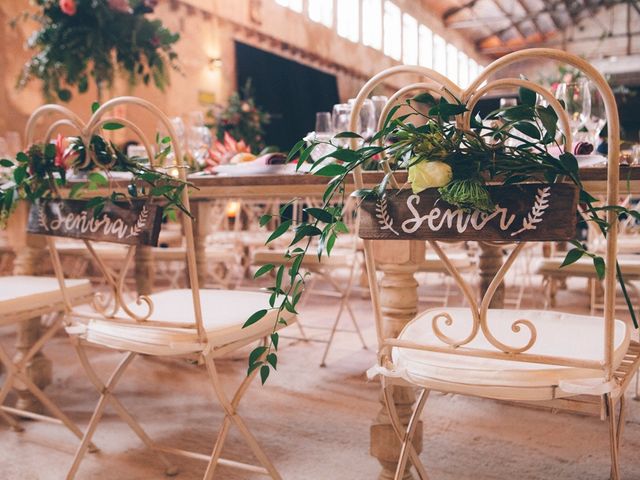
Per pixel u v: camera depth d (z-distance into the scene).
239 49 9.88
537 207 1.04
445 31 16.47
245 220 6.09
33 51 6.61
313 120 11.49
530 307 4.42
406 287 1.55
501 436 2.05
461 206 1.07
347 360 3.02
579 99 1.94
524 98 1.06
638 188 1.37
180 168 1.41
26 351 2.26
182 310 1.64
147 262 3.00
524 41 17.48
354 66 12.89
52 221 1.57
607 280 1.04
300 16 11.31
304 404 2.38
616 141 0.99
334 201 2.97
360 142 2.05
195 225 3.08
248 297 1.81
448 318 1.16
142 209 1.43
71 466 1.69
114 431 2.12
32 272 2.32
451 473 1.79
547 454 1.90
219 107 7.71
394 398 1.57
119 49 3.16
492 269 2.48
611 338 1.06
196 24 9.05
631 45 16.20
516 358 1.12
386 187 1.19
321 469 1.82
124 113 7.42
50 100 3.21
